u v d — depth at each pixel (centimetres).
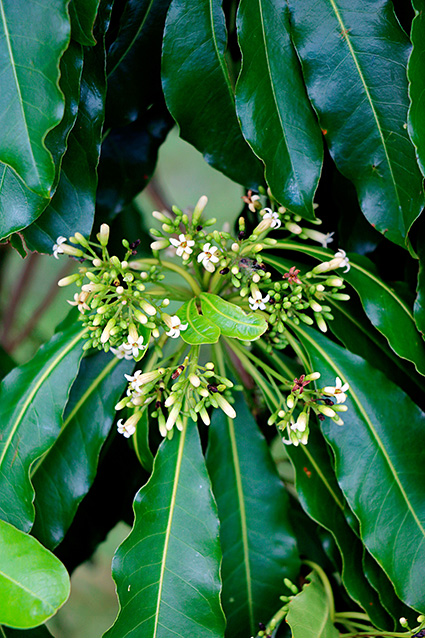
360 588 121
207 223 120
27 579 115
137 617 117
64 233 119
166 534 118
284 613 121
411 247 119
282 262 122
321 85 117
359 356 121
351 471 119
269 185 118
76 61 116
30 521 118
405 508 119
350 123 118
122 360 123
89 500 129
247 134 118
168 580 118
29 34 113
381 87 117
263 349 126
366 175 118
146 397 119
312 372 120
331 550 123
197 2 119
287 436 120
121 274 118
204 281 121
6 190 116
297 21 117
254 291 118
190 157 198
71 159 118
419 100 116
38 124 113
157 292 121
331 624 121
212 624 117
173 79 120
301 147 118
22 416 119
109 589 183
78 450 122
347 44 117
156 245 120
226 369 123
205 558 118
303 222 127
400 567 119
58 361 120
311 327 124
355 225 125
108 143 127
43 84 113
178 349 121
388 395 120
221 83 120
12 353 146
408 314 120
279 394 120
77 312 125
